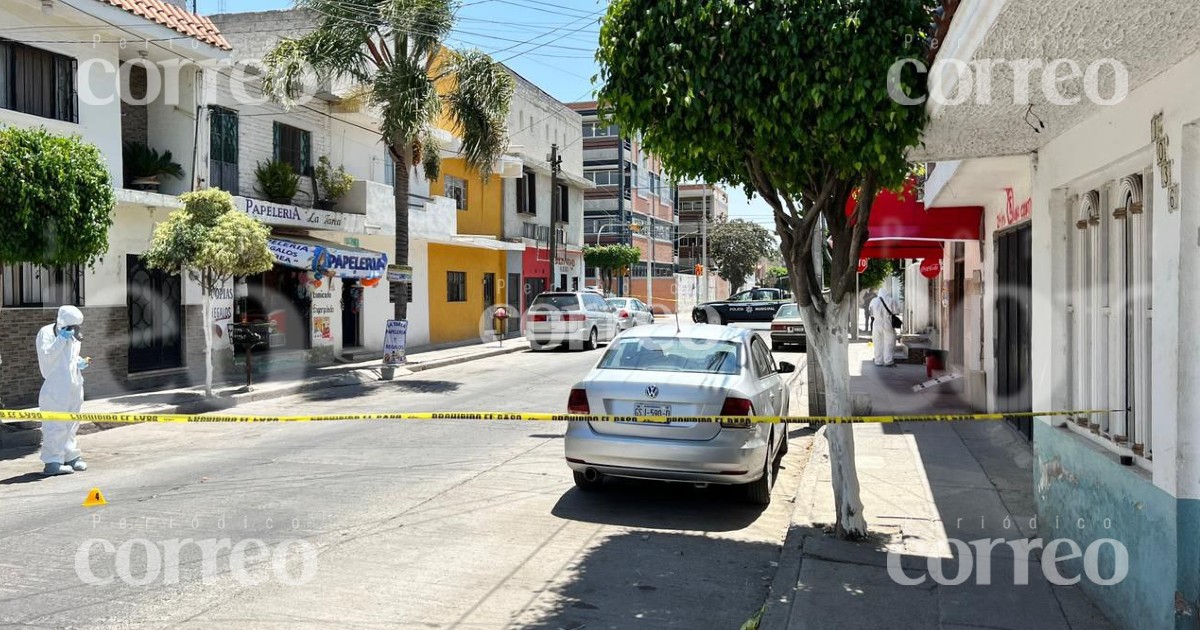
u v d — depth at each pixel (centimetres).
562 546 598
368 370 1767
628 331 817
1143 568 403
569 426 700
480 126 1775
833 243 579
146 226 1444
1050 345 570
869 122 468
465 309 2758
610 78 521
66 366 833
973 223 1190
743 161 556
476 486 765
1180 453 366
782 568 538
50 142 954
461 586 514
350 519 654
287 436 1034
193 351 1560
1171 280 372
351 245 2053
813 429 1118
